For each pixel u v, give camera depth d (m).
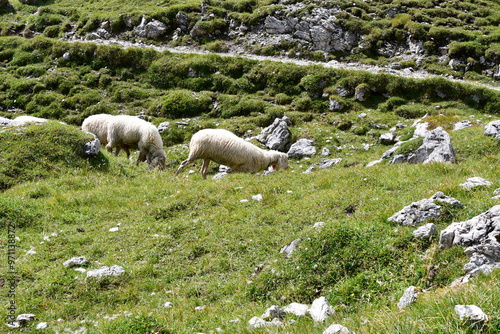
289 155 29.97
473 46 42.97
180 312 9.12
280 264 10.11
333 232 10.36
